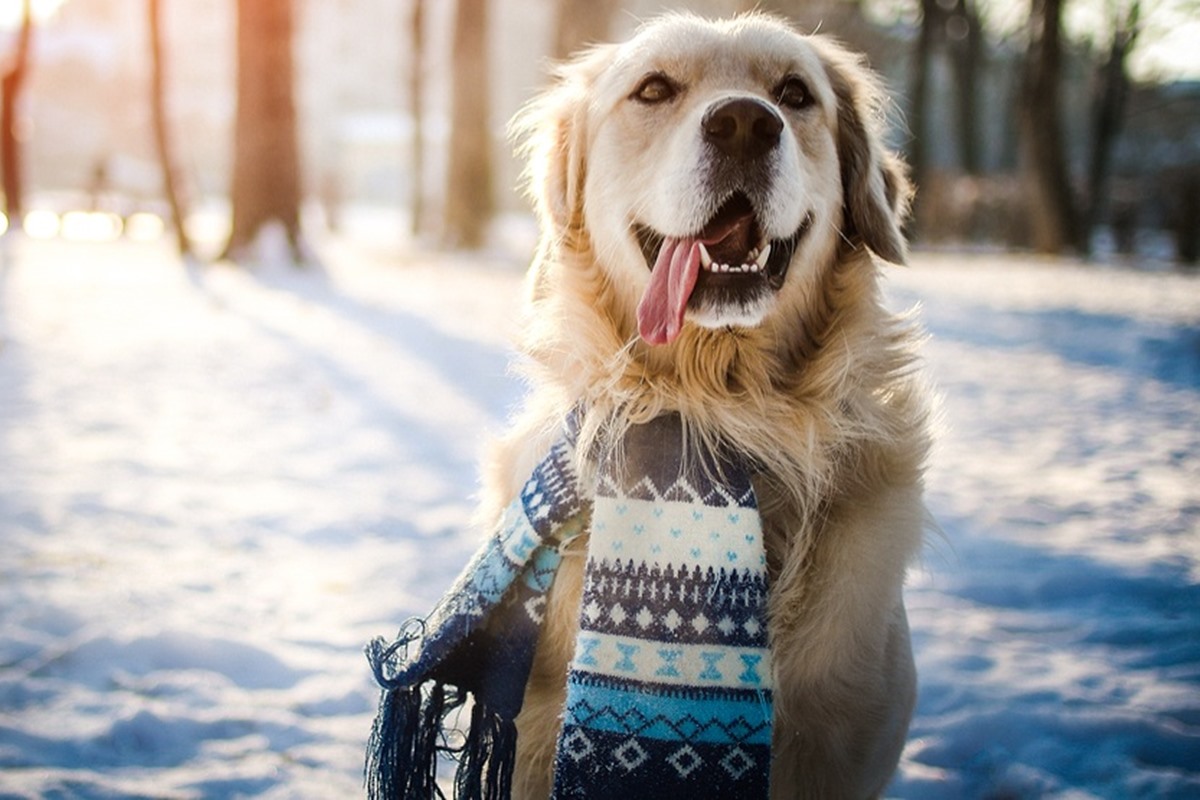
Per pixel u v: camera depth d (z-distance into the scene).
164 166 18.73
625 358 2.63
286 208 18.86
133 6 66.50
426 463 6.55
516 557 2.41
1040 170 26.78
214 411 7.81
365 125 69.88
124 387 8.52
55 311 12.30
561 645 2.46
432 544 5.16
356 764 3.30
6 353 9.68
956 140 42.97
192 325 11.62
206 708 3.56
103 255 19.80
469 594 2.44
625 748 2.25
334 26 72.12
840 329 2.70
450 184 23.62
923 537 2.57
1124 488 6.45
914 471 2.55
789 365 2.68
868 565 2.41
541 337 2.78
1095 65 31.41
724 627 2.29
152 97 18.48
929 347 12.06
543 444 2.63
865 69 3.24
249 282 16.03
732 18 3.01
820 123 2.80
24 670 3.74
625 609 2.31
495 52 52.16
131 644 3.92
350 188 71.19
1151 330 13.33
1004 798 3.22
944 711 3.73
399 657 2.56
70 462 6.35
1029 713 3.60
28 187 55.78
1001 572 5.00
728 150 2.49
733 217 2.57
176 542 5.08
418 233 29.17
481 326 11.96
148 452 6.65
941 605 4.65
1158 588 4.76
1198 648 4.14
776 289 2.60
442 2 53.25
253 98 18.50
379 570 4.81
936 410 2.76
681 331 2.59
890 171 3.07
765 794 2.26
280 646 4.03
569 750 2.26
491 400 8.26
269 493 5.89
